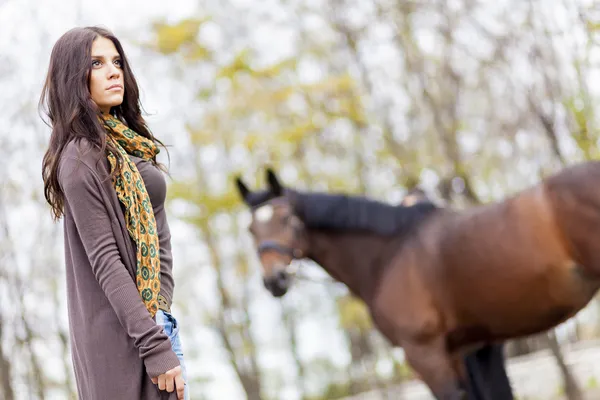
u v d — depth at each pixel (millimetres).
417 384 15320
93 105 2381
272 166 13055
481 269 5117
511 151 12375
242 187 6555
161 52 12211
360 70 11836
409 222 5629
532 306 5012
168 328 2334
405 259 5516
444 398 5277
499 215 5160
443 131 9773
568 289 4887
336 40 12742
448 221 5457
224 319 14961
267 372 21562
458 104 10352
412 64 10398
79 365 2309
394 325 5543
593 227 4707
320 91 11727
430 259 5383
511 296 5031
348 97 11891
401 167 11672
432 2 9438
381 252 5680
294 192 6129
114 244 2252
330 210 5867
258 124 13125
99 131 2338
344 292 14180
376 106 11938
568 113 7121
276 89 11992
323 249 5984
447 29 9336
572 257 4828
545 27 7227
